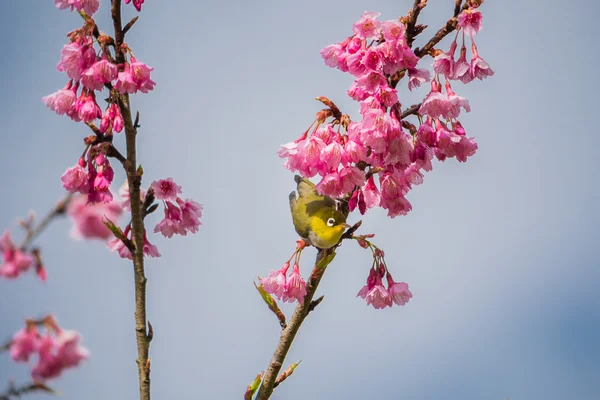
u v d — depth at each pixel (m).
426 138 9.31
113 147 8.14
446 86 9.27
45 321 6.14
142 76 7.96
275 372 9.03
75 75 7.99
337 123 9.20
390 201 9.74
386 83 8.65
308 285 9.16
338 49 9.12
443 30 9.12
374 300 10.16
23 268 6.16
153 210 8.31
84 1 8.40
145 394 7.90
